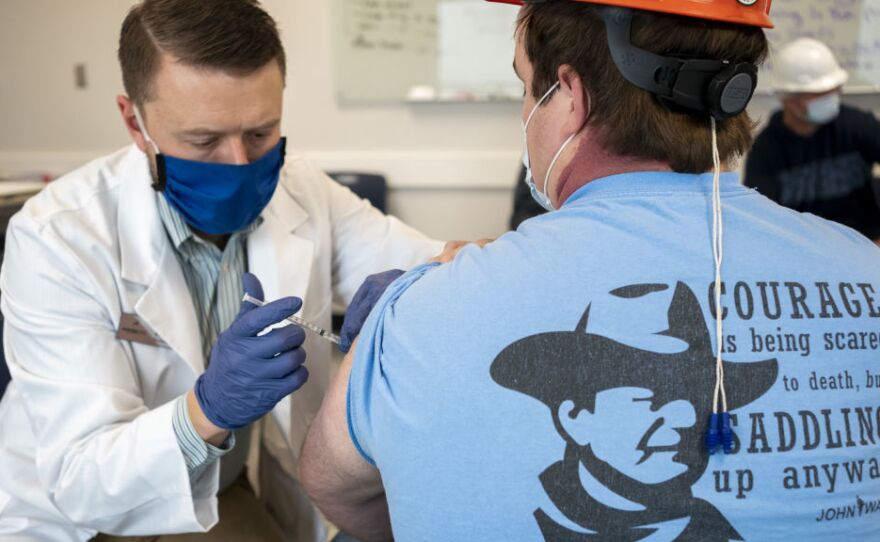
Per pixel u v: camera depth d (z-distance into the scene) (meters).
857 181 2.96
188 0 1.01
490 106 3.75
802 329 0.63
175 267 1.21
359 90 3.75
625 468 0.60
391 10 3.66
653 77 0.68
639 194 0.69
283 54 1.10
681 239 0.65
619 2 0.67
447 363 0.63
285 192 1.36
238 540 1.25
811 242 0.68
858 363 0.64
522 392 0.62
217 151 1.07
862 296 0.66
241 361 0.92
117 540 1.20
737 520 0.61
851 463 0.63
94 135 3.88
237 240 1.26
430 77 3.72
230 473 1.34
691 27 0.68
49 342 1.07
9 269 1.12
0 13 3.76
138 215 1.18
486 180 3.80
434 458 0.63
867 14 3.54
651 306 0.62
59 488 1.03
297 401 1.32
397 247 1.47
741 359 0.62
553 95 0.74
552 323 0.63
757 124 0.75
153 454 0.98
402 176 3.83
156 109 1.04
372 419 0.68
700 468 0.61
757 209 0.70
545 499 0.61
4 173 3.90
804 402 0.62
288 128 3.84
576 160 0.74
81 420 1.04
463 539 0.62
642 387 0.61
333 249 1.46
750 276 0.64
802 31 3.57
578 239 0.66
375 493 0.87
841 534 0.63
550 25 0.72
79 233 1.12
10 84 3.84
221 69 1.00
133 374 1.14
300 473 0.89
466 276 0.67
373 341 0.69
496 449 0.61
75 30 3.77
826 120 2.84
